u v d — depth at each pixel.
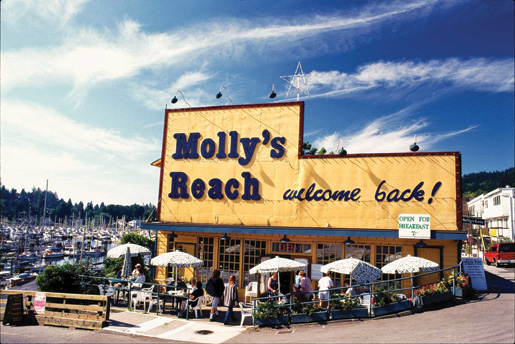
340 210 17.27
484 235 44.81
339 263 14.02
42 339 11.66
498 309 12.87
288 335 12.08
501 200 45.34
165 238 19.81
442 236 15.64
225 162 19.20
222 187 19.08
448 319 12.12
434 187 16.28
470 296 15.16
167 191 19.88
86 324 13.12
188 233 19.53
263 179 18.52
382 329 11.77
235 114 19.39
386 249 16.88
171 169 19.98
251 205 18.52
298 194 17.91
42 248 105.00
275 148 18.55
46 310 13.90
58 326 13.45
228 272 18.77
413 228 16.05
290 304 13.64
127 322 13.66
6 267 70.62
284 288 17.83
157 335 12.23
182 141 20.02
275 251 18.31
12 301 13.60
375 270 13.92
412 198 16.44
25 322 13.85
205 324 13.75
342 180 17.44
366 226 16.81
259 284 17.92
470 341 9.87
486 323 11.30
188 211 19.39
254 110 19.14
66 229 164.62
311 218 17.59
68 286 16.41
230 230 18.22
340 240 17.48
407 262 14.12
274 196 18.25
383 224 16.61
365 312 13.32
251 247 18.64
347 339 11.02
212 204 19.09
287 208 18.00
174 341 11.70
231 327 13.39
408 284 16.31
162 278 19.55
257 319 13.46
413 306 13.94
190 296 14.71
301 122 18.47
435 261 16.23
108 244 128.25
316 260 17.67
